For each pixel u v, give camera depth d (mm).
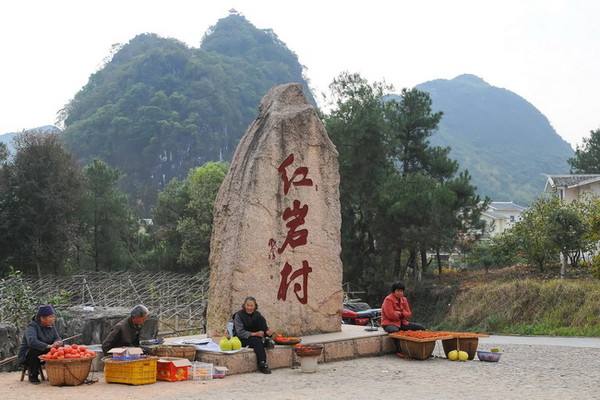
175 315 27562
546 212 30031
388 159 36938
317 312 13086
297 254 12844
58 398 8469
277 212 12578
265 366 10711
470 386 9508
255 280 12109
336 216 13602
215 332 12125
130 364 9484
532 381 10031
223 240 12414
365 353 12727
